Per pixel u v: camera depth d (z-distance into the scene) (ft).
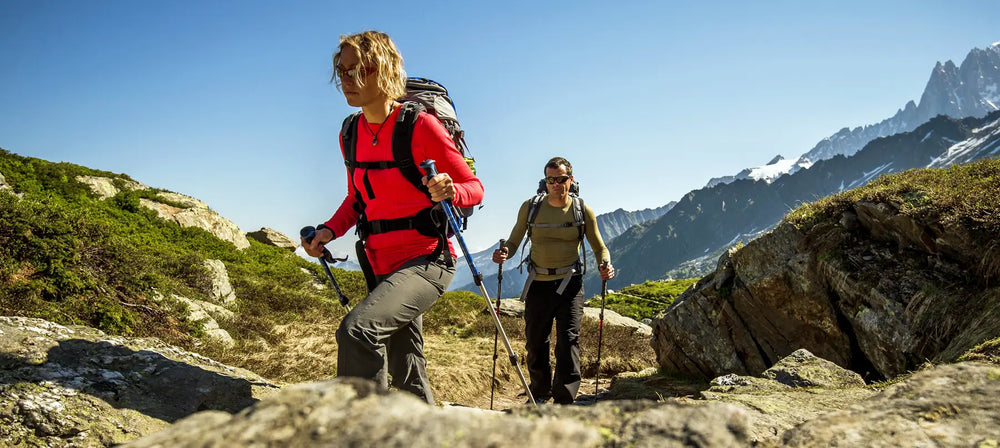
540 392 19.90
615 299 74.33
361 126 10.43
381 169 9.85
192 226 67.97
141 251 39.29
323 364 27.58
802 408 11.31
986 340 13.78
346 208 11.08
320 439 3.05
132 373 10.80
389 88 9.73
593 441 3.33
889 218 20.93
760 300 25.29
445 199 9.69
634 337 44.50
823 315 23.16
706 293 28.25
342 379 3.70
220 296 40.60
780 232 24.86
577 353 18.79
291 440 3.07
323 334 36.94
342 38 9.83
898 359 18.92
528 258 19.56
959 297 17.63
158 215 65.98
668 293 76.43
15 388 9.39
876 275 20.74
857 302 21.13
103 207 59.36
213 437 3.20
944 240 18.84
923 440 4.32
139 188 74.23
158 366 11.17
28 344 10.84
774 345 25.41
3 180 50.49
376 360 8.68
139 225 60.59
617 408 3.95
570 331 18.72
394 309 8.93
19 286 21.66
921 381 5.18
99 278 26.45
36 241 23.57
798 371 15.55
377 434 3.02
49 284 23.11
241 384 11.20
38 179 57.06
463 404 26.45
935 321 17.85
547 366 19.85
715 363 27.35
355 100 9.86
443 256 9.87
